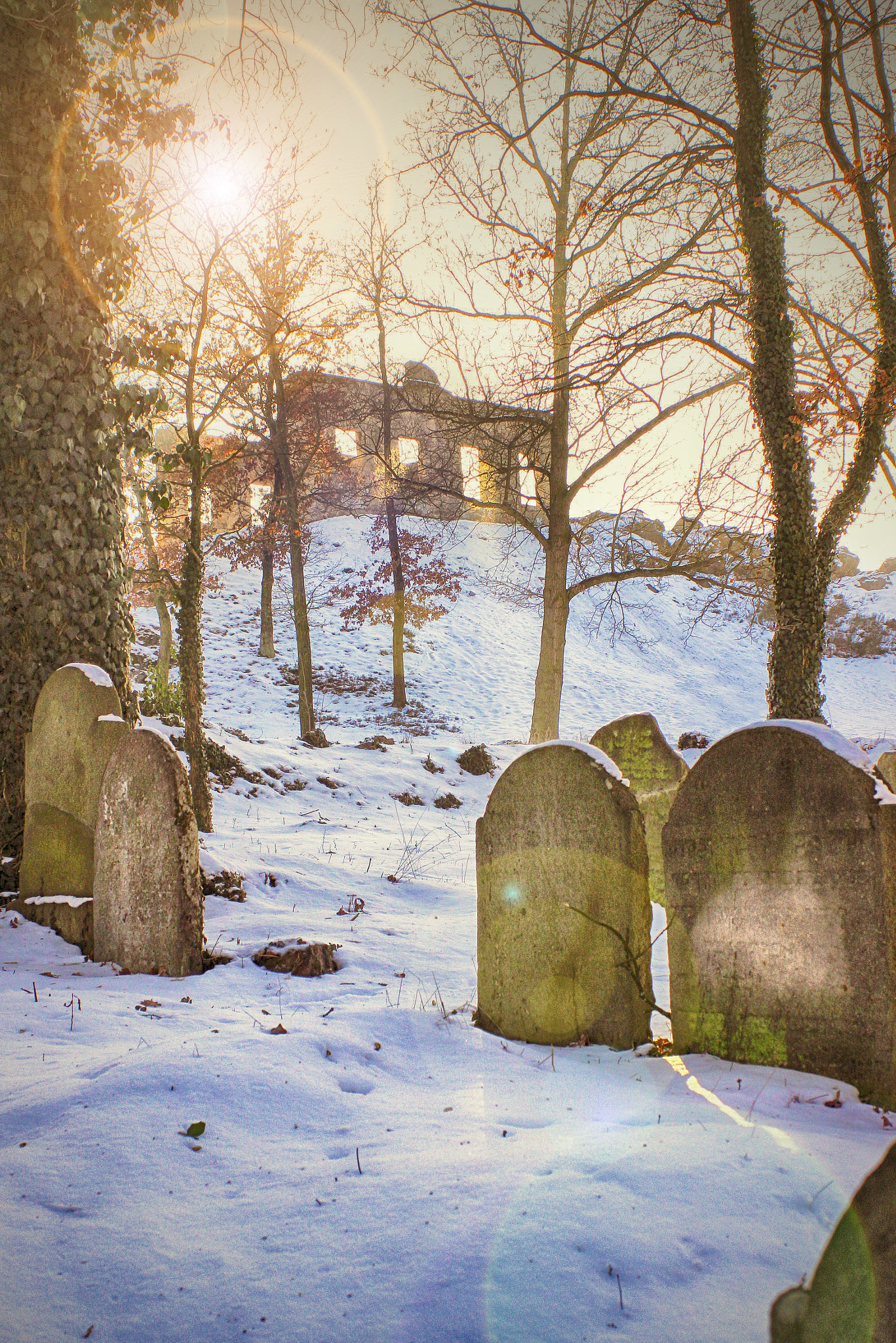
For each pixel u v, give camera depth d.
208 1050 3.87
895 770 7.20
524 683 32.78
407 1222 2.49
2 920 6.31
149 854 5.51
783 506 9.73
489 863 4.78
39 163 7.26
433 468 18.25
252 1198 2.68
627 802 4.45
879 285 9.86
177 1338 2.07
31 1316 2.12
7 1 6.91
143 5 7.50
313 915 7.27
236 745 15.28
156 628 30.92
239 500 21.94
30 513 7.36
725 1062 4.07
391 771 16.70
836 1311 1.18
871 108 10.59
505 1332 2.03
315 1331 2.07
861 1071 3.70
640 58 11.16
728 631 41.22
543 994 4.56
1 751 7.19
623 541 17.38
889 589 47.34
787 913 3.97
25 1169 2.77
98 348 7.79
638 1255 2.27
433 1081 3.89
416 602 29.09
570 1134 3.11
